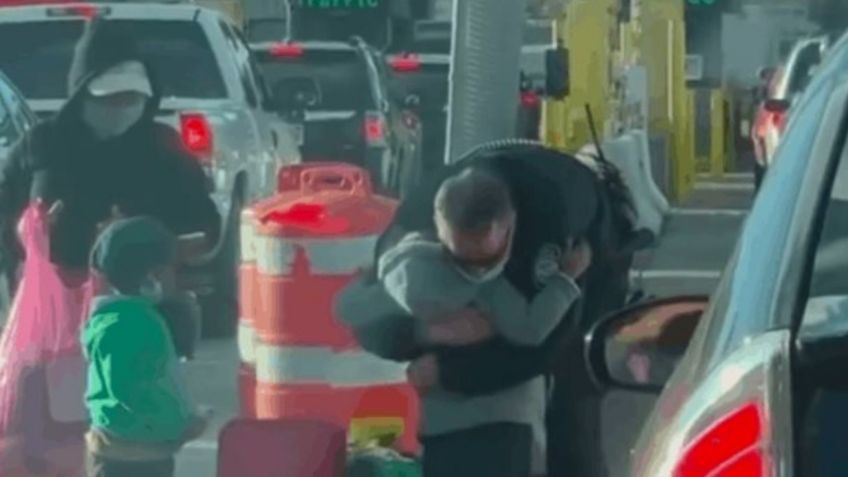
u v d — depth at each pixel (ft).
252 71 65.26
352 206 35.37
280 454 26.76
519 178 25.90
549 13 133.49
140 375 28.73
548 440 28.04
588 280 27.63
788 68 102.27
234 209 59.72
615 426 28.12
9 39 64.08
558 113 84.43
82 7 63.62
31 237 31.55
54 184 43.75
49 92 64.28
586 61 87.66
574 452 27.89
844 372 13.62
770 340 14.19
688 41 148.36
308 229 35.01
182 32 61.77
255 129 62.18
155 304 29.53
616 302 28.09
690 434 14.28
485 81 37.32
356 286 26.81
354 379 35.14
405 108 109.60
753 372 13.94
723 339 14.96
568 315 26.02
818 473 13.37
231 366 53.72
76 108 43.75
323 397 35.32
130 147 43.93
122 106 43.68
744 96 155.22
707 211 109.29
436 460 26.25
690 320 20.47
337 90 92.99
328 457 26.81
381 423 35.06
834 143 15.37
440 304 25.68
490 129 37.37
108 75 43.78
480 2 37.17
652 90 112.88
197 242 31.58
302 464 26.71
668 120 113.60
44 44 64.28
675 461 14.30
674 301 20.44
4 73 64.28
